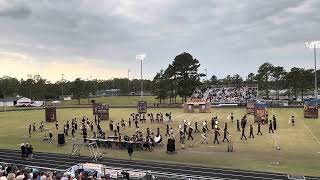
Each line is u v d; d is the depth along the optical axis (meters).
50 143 52.41
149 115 76.31
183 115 81.56
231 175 33.19
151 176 30.55
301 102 106.25
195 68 120.62
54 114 77.44
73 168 31.98
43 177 22.70
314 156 40.28
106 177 27.84
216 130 49.34
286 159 39.09
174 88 123.94
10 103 162.25
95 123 70.88
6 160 41.12
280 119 71.81
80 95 154.62
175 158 40.72
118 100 158.00
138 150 45.44
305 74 124.06
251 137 52.72
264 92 170.75
